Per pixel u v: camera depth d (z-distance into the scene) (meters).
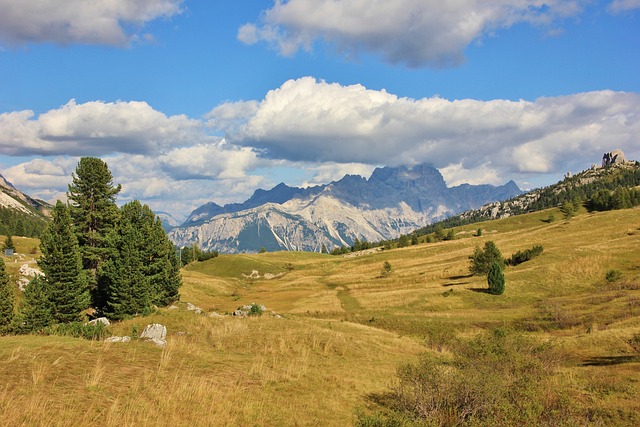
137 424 13.01
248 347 28.94
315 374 23.64
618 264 73.25
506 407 16.02
